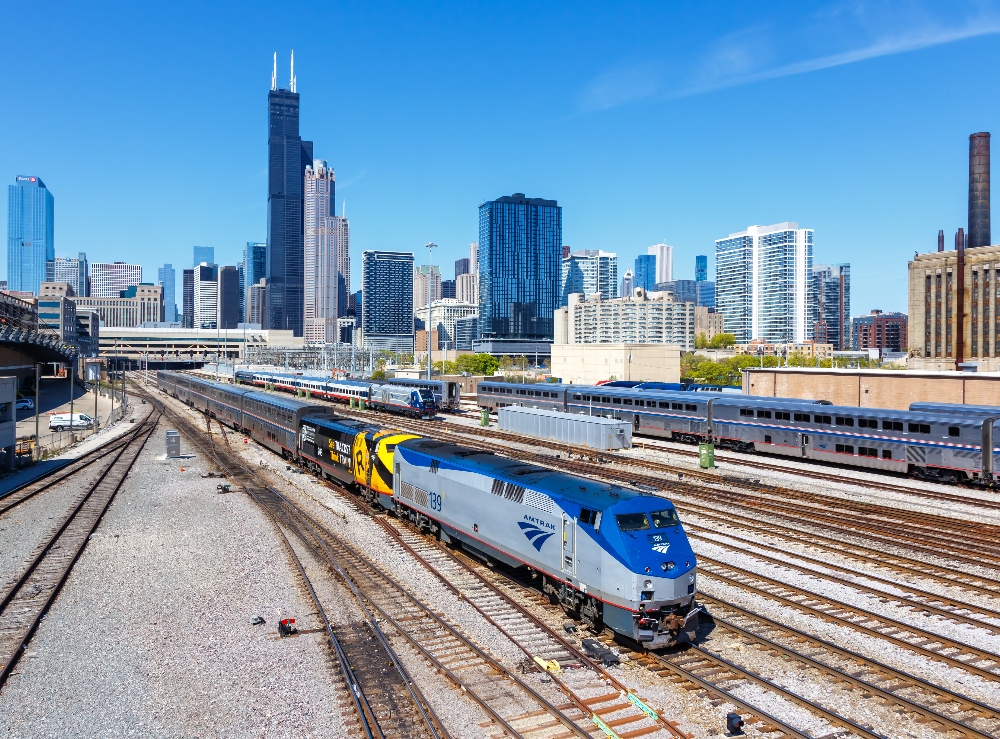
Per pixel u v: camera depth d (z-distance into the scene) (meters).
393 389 78.94
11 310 113.38
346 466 34.75
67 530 28.58
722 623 17.97
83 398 112.75
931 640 17.31
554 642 17.11
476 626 18.02
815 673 15.42
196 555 24.73
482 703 13.80
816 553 24.84
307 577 21.94
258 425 56.03
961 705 14.03
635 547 16.31
